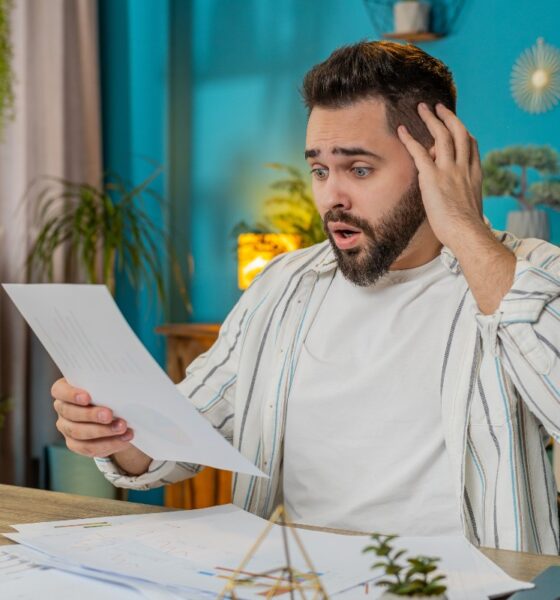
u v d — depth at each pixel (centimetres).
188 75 379
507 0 318
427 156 118
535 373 108
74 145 365
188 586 83
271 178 364
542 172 314
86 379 106
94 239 346
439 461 122
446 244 115
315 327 135
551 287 108
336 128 120
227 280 373
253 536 101
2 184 337
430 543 97
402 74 120
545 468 123
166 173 381
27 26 342
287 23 360
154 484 129
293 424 131
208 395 140
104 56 388
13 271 340
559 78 309
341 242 124
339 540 99
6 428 339
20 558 95
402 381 125
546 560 93
